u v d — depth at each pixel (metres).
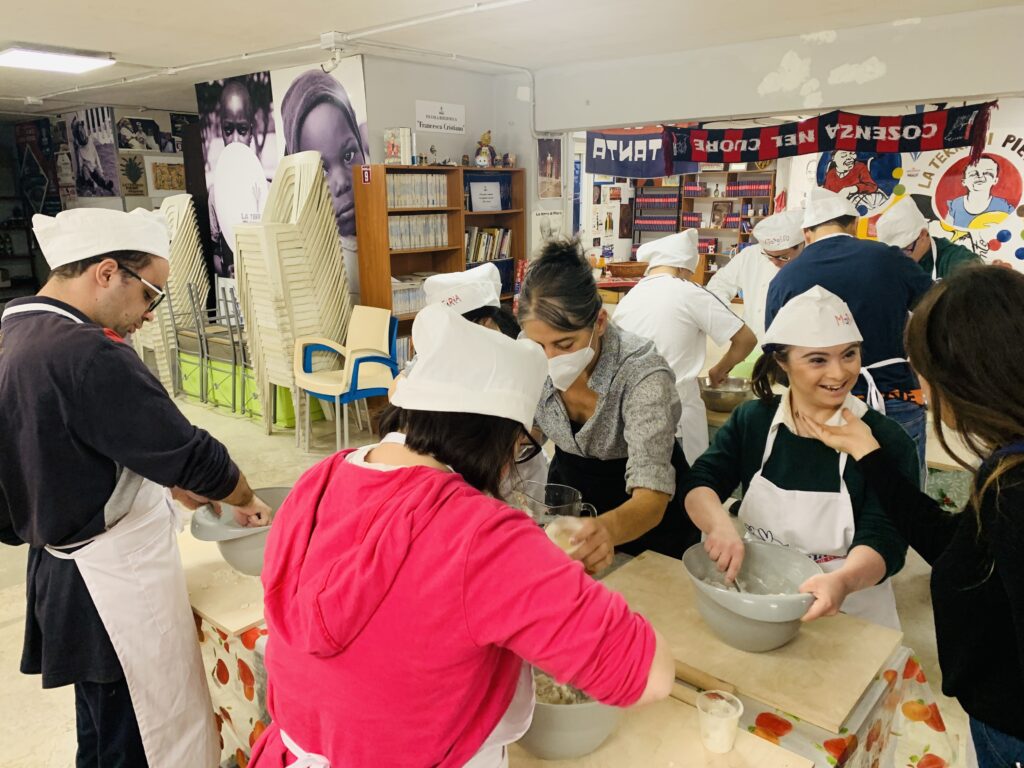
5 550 3.54
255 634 1.44
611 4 3.61
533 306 1.49
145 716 1.53
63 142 8.32
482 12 3.78
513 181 5.96
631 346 1.65
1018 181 5.91
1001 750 1.08
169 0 3.57
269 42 4.62
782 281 2.79
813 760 1.05
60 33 4.32
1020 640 0.93
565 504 1.52
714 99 4.75
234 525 1.65
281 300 4.88
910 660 1.36
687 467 1.89
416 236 5.37
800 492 1.57
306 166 4.96
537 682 1.16
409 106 5.36
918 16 3.90
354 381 4.60
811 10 3.76
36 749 2.22
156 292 1.67
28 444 1.41
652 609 1.41
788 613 1.19
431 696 0.81
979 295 0.95
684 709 1.14
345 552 0.84
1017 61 3.72
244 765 1.65
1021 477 0.92
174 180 8.16
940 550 1.27
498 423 0.89
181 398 6.38
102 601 1.48
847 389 1.48
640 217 10.16
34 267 9.33
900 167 6.48
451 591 0.78
